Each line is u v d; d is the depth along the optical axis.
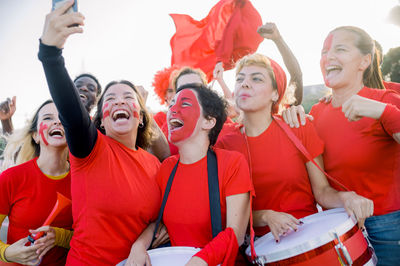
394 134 2.03
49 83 1.67
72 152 1.92
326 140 2.56
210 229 1.86
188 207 1.90
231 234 1.70
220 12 4.76
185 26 5.08
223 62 4.68
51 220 2.24
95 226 1.95
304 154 2.15
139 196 2.04
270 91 2.34
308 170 2.30
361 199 1.88
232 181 1.89
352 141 2.41
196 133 2.01
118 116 2.28
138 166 2.20
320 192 2.22
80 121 1.80
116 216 1.97
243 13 4.58
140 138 2.64
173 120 2.03
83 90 3.59
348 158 2.40
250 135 2.40
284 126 2.29
